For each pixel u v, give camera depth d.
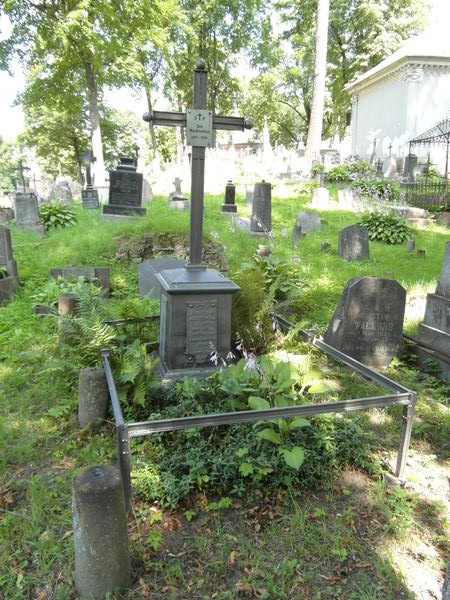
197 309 4.59
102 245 9.81
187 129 4.50
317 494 3.30
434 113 28.92
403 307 5.64
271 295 5.62
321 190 17.78
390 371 5.53
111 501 2.38
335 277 8.79
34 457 3.65
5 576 2.62
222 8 36.56
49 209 12.89
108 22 24.20
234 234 11.53
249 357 4.08
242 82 44.91
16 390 4.65
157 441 3.66
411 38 34.06
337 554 2.78
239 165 31.27
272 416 3.17
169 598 2.49
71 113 30.20
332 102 43.66
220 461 3.31
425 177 21.69
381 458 3.75
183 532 2.94
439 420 4.42
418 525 3.08
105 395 4.02
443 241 12.94
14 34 25.95
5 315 6.68
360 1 35.12
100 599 2.47
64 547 2.79
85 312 5.09
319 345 4.84
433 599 2.54
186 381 4.10
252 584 2.58
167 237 9.84
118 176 13.02
